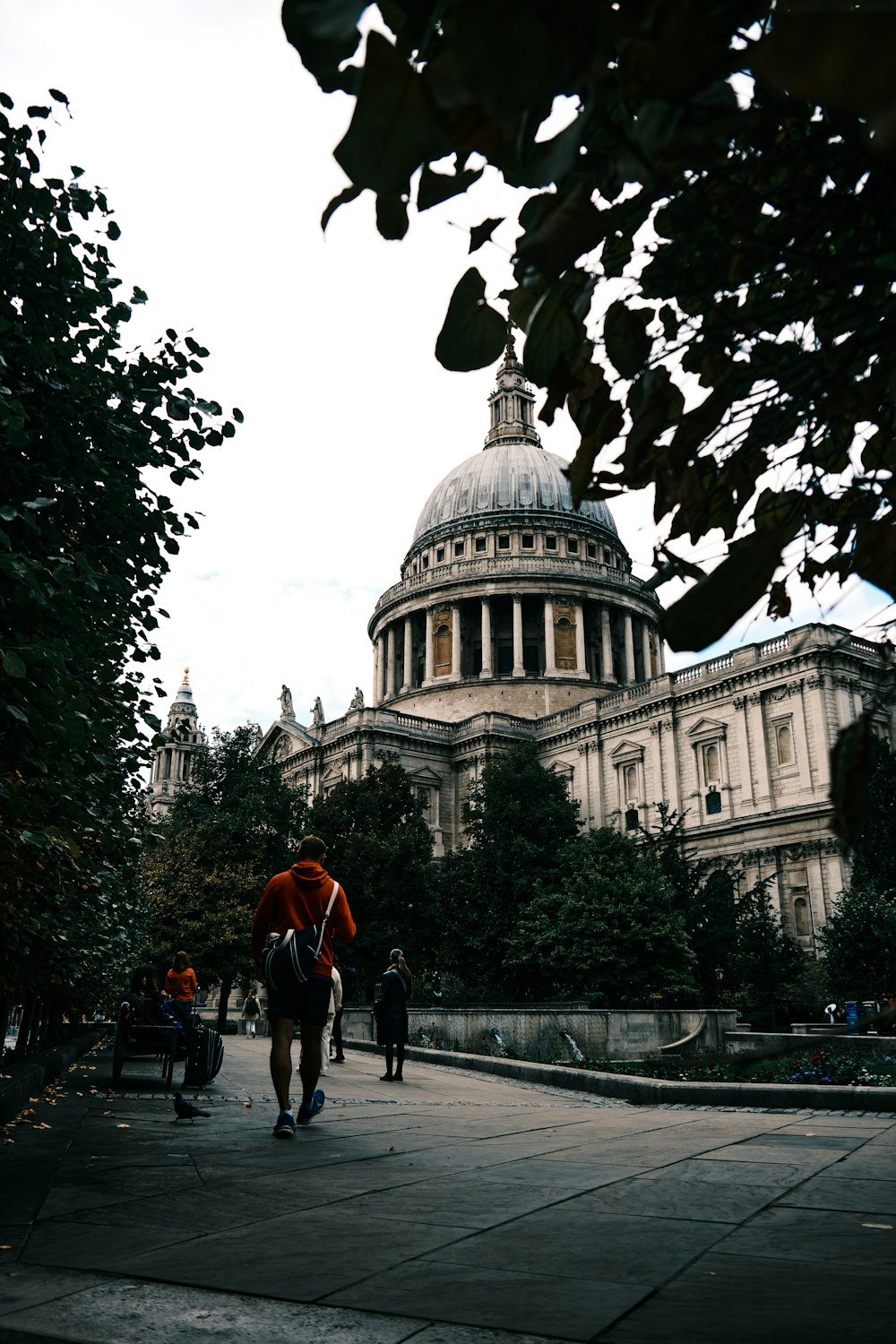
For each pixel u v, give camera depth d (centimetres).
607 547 11431
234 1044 3997
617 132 183
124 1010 1717
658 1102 1617
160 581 1053
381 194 200
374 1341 338
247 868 5997
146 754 1118
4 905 948
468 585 10531
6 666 680
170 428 1010
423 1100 1554
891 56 116
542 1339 336
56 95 868
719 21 178
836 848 6388
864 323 254
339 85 184
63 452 918
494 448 12381
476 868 5862
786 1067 1830
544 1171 706
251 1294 402
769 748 7006
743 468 304
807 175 242
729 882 5562
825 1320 351
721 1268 430
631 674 10481
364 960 5519
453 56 140
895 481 272
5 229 897
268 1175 707
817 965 5253
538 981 5472
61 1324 363
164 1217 561
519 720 9231
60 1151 846
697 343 291
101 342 997
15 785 762
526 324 294
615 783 8131
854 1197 598
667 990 4862
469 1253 464
